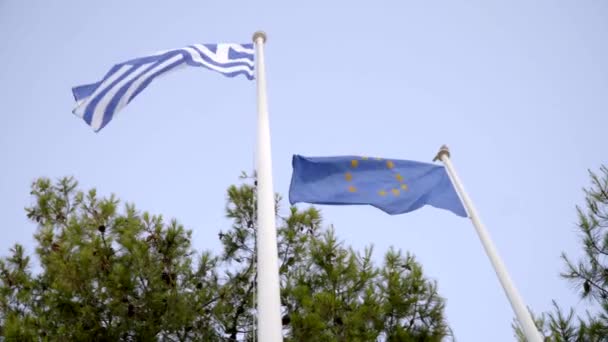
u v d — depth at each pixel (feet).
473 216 21.53
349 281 26.37
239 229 30.99
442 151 24.20
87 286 22.71
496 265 19.56
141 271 22.91
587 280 27.53
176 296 23.20
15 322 20.90
